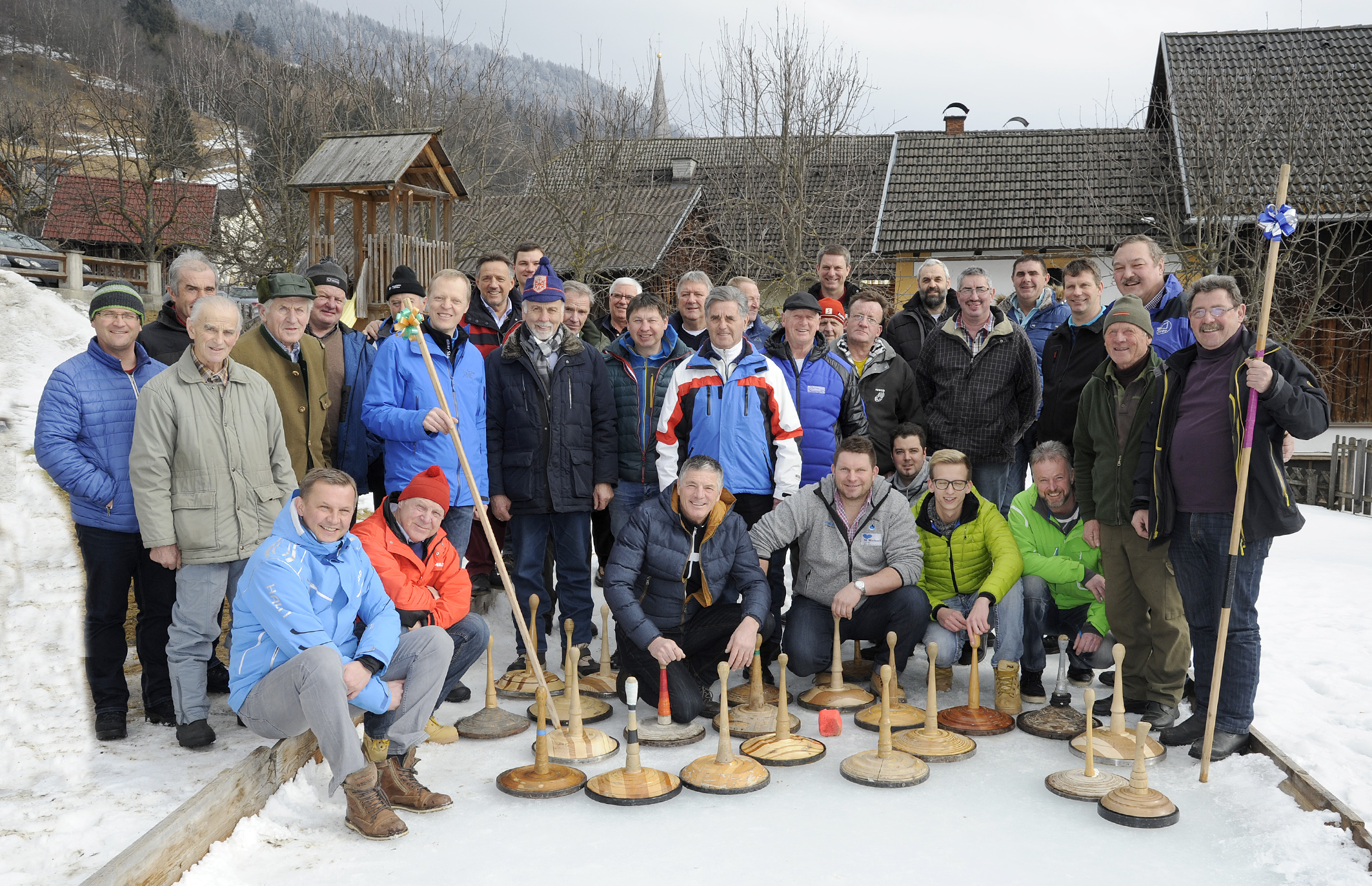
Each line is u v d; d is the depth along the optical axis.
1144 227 17.09
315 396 5.03
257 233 22.33
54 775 3.77
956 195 18.69
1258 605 7.22
